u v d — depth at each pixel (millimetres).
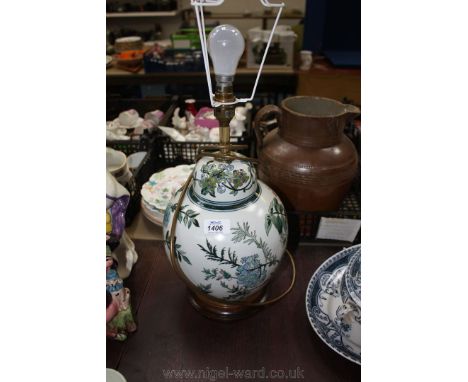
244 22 2420
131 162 941
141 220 820
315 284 588
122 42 2102
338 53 2061
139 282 653
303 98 700
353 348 485
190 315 588
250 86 2025
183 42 1919
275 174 654
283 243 519
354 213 685
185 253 486
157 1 2279
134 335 556
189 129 1120
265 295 619
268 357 522
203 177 488
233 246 468
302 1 2359
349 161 647
